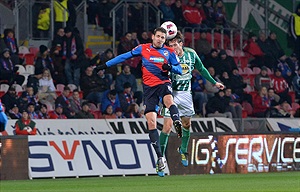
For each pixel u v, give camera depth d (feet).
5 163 166.81
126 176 177.27
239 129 223.30
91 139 176.65
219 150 185.78
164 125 131.75
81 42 238.07
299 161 197.16
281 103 262.06
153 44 125.70
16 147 168.35
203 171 183.73
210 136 184.75
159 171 121.70
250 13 300.20
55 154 172.45
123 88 228.43
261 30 293.84
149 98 123.95
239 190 122.42
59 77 233.55
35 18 250.57
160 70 124.26
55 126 204.03
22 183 152.56
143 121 212.02
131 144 180.55
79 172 173.47
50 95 225.15
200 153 183.32
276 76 270.67
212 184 140.87
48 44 251.80
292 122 230.89
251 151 189.98
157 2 264.11
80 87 231.09
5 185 146.10
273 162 192.95
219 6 280.92
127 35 246.06
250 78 274.77
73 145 174.60
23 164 168.86
